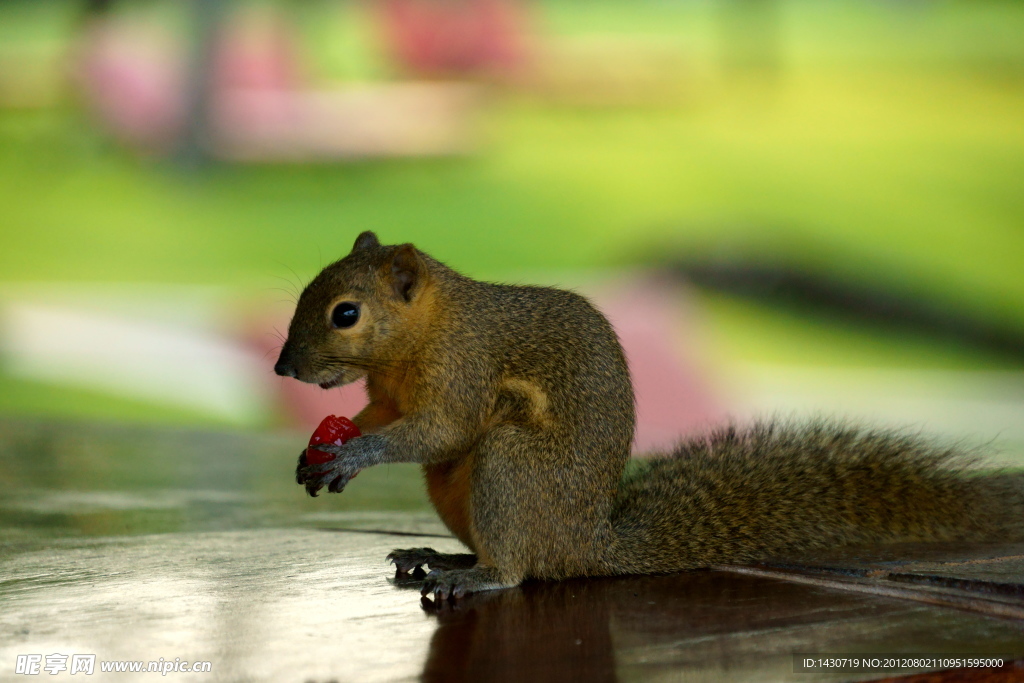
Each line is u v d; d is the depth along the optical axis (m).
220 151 34.09
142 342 18.33
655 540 5.13
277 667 3.63
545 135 37.34
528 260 25.98
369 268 5.48
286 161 33.62
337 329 5.41
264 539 5.90
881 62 44.59
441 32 42.62
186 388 16.03
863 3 52.50
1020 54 44.47
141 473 8.36
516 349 5.34
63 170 32.91
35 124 35.50
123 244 26.97
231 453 9.48
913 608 4.13
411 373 5.41
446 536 6.02
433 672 3.57
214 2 33.91
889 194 30.73
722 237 26.53
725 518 5.24
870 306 23.66
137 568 5.16
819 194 30.38
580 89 41.28
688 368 17.00
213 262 25.47
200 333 18.73
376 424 5.73
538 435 5.03
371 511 6.86
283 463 8.95
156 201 31.12
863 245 26.38
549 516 4.96
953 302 23.14
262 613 4.33
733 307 23.69
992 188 30.58
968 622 3.91
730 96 40.75
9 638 3.97
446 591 4.62
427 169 33.78
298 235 28.27
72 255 25.81
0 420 11.57
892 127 36.84
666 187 31.73
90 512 6.74
